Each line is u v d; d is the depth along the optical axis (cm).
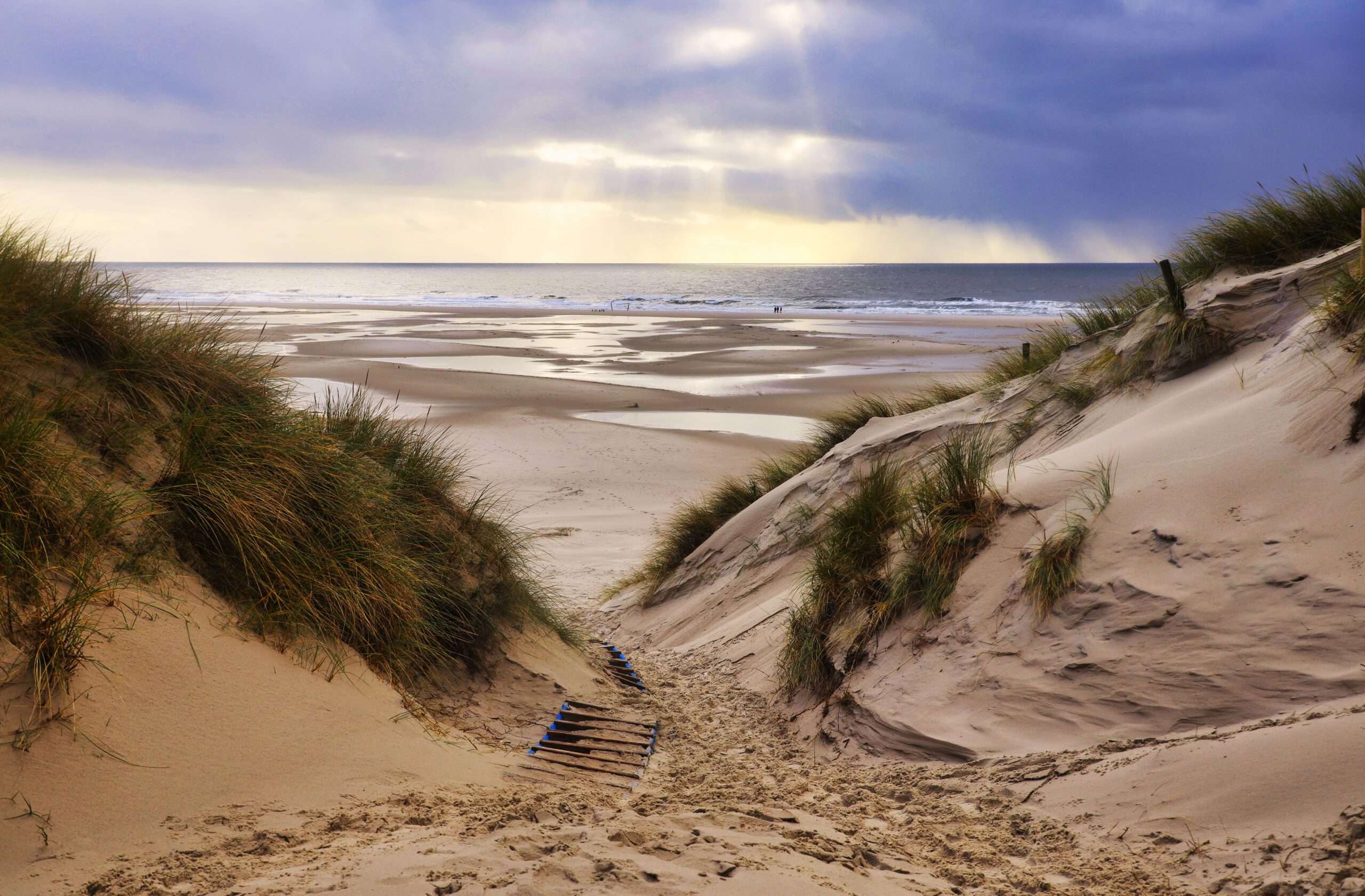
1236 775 317
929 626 524
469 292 12188
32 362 392
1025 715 425
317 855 263
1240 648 383
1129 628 425
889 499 645
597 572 1234
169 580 359
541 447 2033
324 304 8500
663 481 1767
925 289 11881
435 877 240
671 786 432
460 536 589
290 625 397
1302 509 428
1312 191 753
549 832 292
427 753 378
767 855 283
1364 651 351
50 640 290
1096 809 339
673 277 19250
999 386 973
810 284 14200
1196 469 496
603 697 575
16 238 437
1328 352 516
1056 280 14625
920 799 393
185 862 253
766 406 2595
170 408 440
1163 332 710
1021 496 559
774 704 584
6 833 244
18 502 320
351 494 480
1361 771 287
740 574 915
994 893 290
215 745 308
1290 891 258
